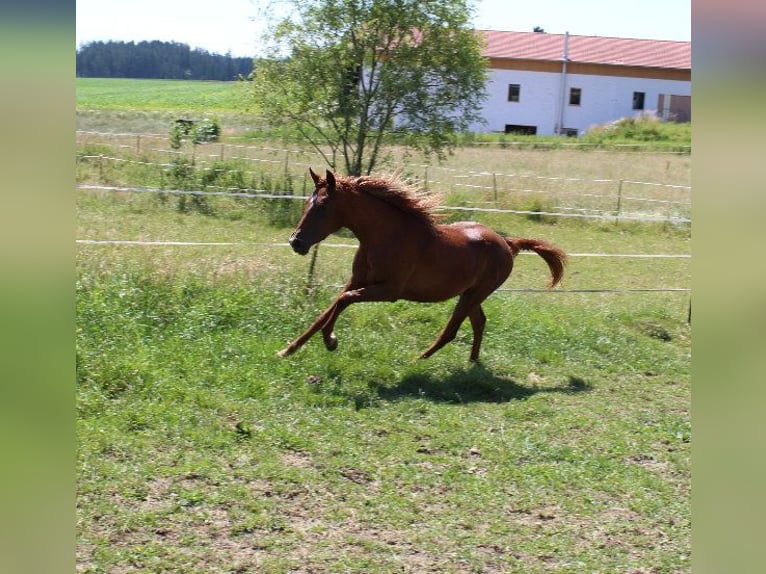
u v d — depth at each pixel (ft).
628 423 19.99
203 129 77.66
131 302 24.41
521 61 138.21
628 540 13.79
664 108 142.82
